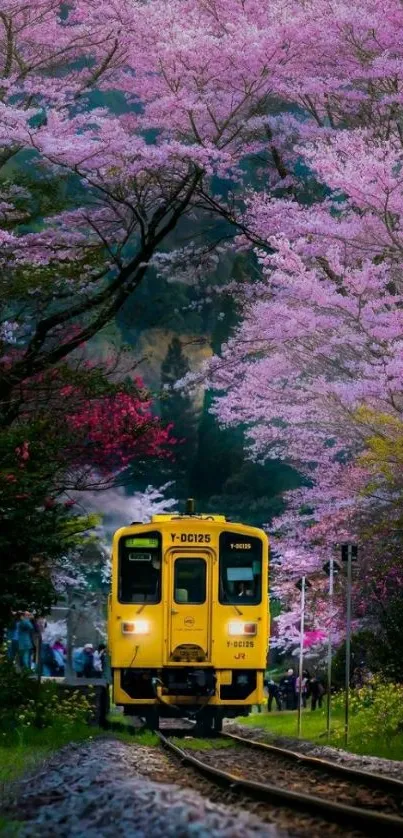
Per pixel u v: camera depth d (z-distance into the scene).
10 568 33.88
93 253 49.12
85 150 45.22
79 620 72.00
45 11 50.66
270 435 53.03
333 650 60.72
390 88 48.41
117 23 49.12
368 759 30.64
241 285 55.62
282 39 46.66
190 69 48.66
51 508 35.66
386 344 44.62
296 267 43.62
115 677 41.12
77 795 19.69
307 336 45.81
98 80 53.75
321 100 51.56
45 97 51.34
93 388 47.47
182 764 27.48
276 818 17.83
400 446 42.34
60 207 49.44
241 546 41.69
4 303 48.50
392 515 46.84
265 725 51.59
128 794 18.97
